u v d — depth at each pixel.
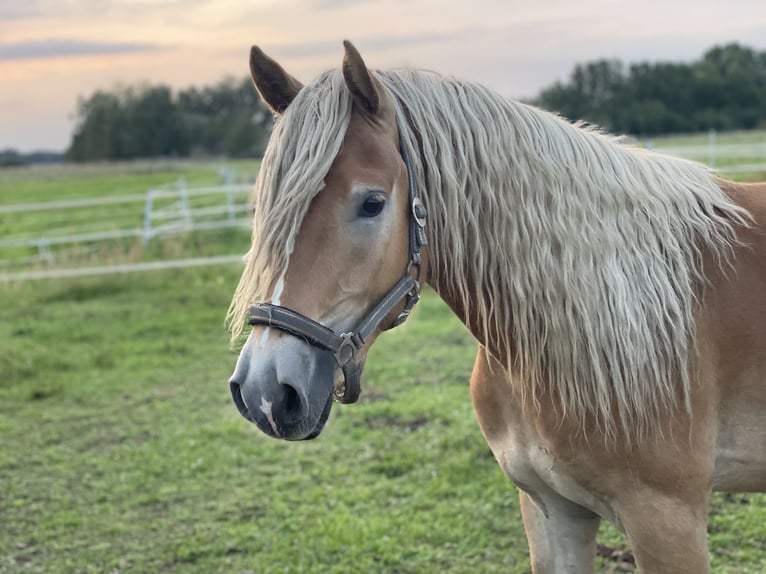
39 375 6.11
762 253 1.82
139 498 3.90
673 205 1.86
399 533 3.35
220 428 4.79
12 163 61.12
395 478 3.95
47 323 7.77
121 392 5.68
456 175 1.76
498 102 1.82
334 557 3.23
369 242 1.60
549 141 1.82
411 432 4.52
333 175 1.59
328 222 1.57
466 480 3.82
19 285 9.31
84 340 7.19
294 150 1.59
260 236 1.59
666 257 1.81
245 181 19.67
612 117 45.72
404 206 1.68
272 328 1.57
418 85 1.79
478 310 1.86
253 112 59.06
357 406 4.97
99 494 4.02
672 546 1.77
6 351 6.75
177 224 12.05
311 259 1.57
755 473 1.89
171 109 57.47
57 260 10.79
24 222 16.17
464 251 1.81
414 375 5.59
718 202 1.89
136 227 13.42
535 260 1.78
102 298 8.92
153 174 34.19
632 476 1.78
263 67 1.78
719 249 1.82
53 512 3.84
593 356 1.75
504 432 2.02
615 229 1.80
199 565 3.27
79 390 5.73
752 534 3.10
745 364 1.78
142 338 7.15
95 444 4.72
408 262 1.71
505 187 1.78
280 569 3.17
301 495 3.84
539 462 1.91
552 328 1.78
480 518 3.46
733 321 1.78
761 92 46.28
